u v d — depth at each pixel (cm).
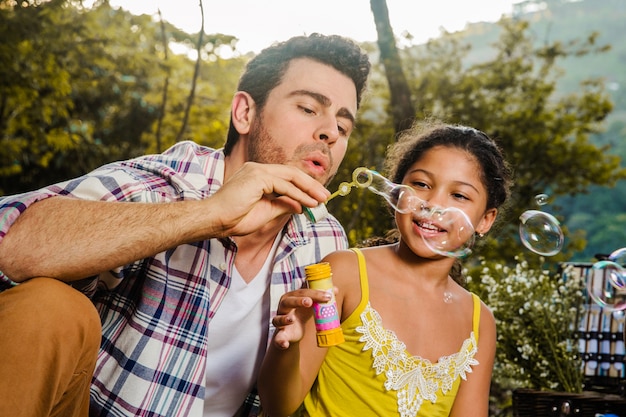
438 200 206
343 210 603
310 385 193
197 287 179
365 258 214
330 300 166
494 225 241
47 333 133
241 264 189
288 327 166
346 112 192
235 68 885
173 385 177
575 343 302
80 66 841
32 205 150
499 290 323
